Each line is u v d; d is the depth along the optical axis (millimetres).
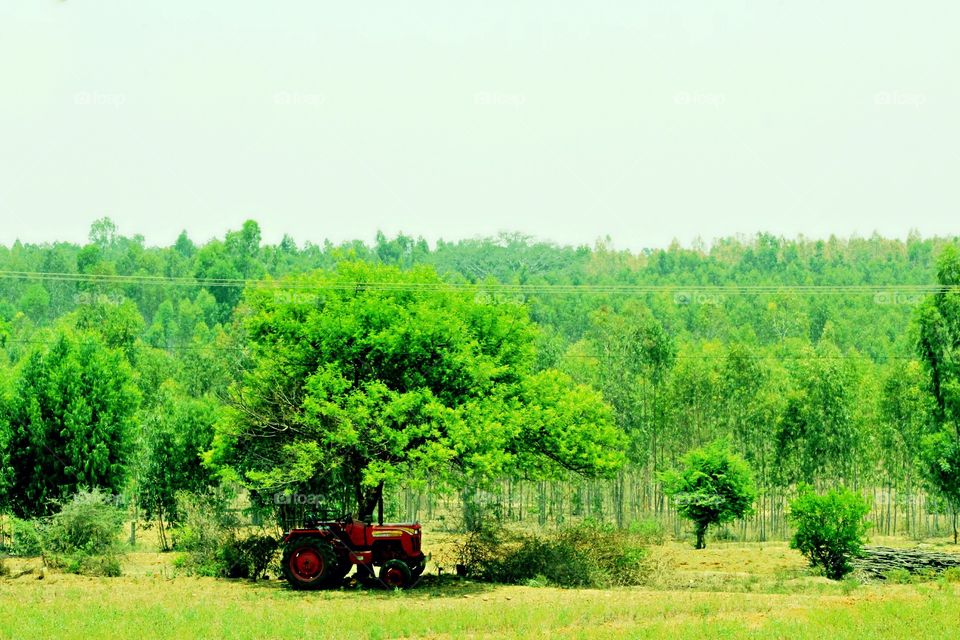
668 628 44188
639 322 161750
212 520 70750
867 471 157875
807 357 156625
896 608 50156
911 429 147750
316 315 71812
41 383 98688
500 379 76062
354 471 72688
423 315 71375
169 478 103938
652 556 81938
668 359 153250
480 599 56562
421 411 68000
